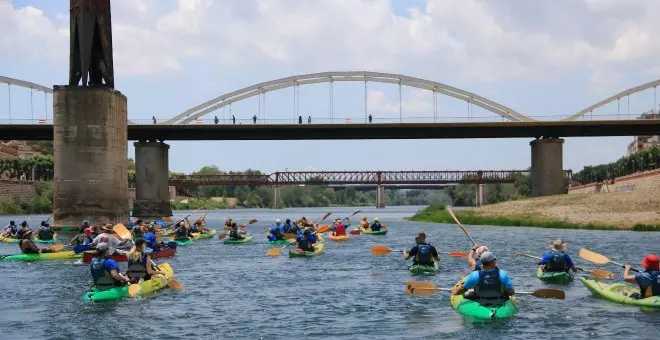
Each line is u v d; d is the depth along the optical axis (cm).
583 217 7062
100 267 2219
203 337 1691
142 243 2373
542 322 1795
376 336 1673
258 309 2053
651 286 2028
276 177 19825
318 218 12469
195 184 18312
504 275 1866
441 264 3203
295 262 3406
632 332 1681
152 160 10294
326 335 1697
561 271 2530
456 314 1908
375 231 5900
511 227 6925
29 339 1683
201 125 10006
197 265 3294
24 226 5041
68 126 6234
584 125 9831
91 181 6247
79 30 6259
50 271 3028
